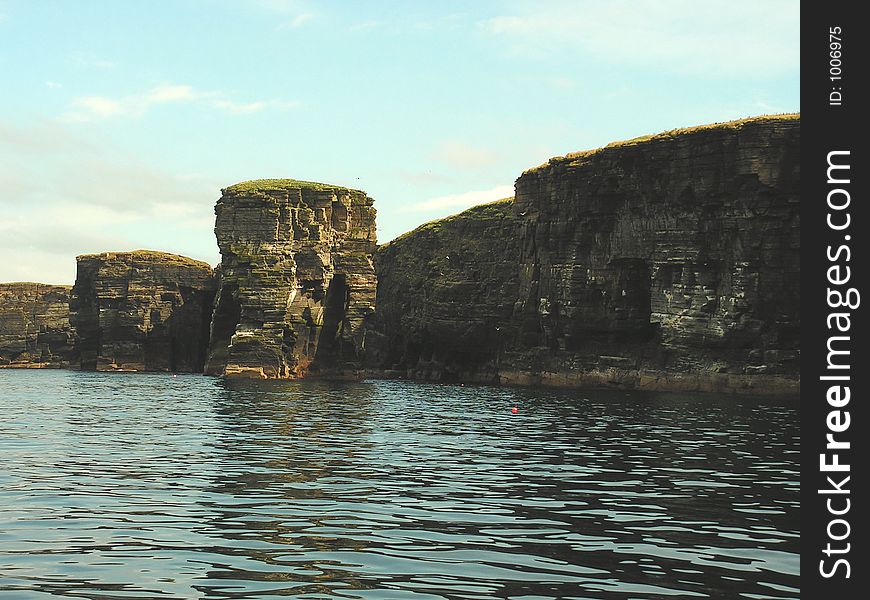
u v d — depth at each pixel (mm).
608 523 22078
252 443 40938
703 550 19266
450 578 16938
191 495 25734
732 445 41500
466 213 166375
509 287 149000
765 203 103438
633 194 117875
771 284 103812
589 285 124188
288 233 154125
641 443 42438
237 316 163625
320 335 157125
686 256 111000
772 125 102000
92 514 22766
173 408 67938
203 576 16969
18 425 50375
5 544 19391
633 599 15664
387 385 129875
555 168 130000
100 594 15727
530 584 16547
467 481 29125
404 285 180250
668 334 113312
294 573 17234
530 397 93938
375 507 24109
